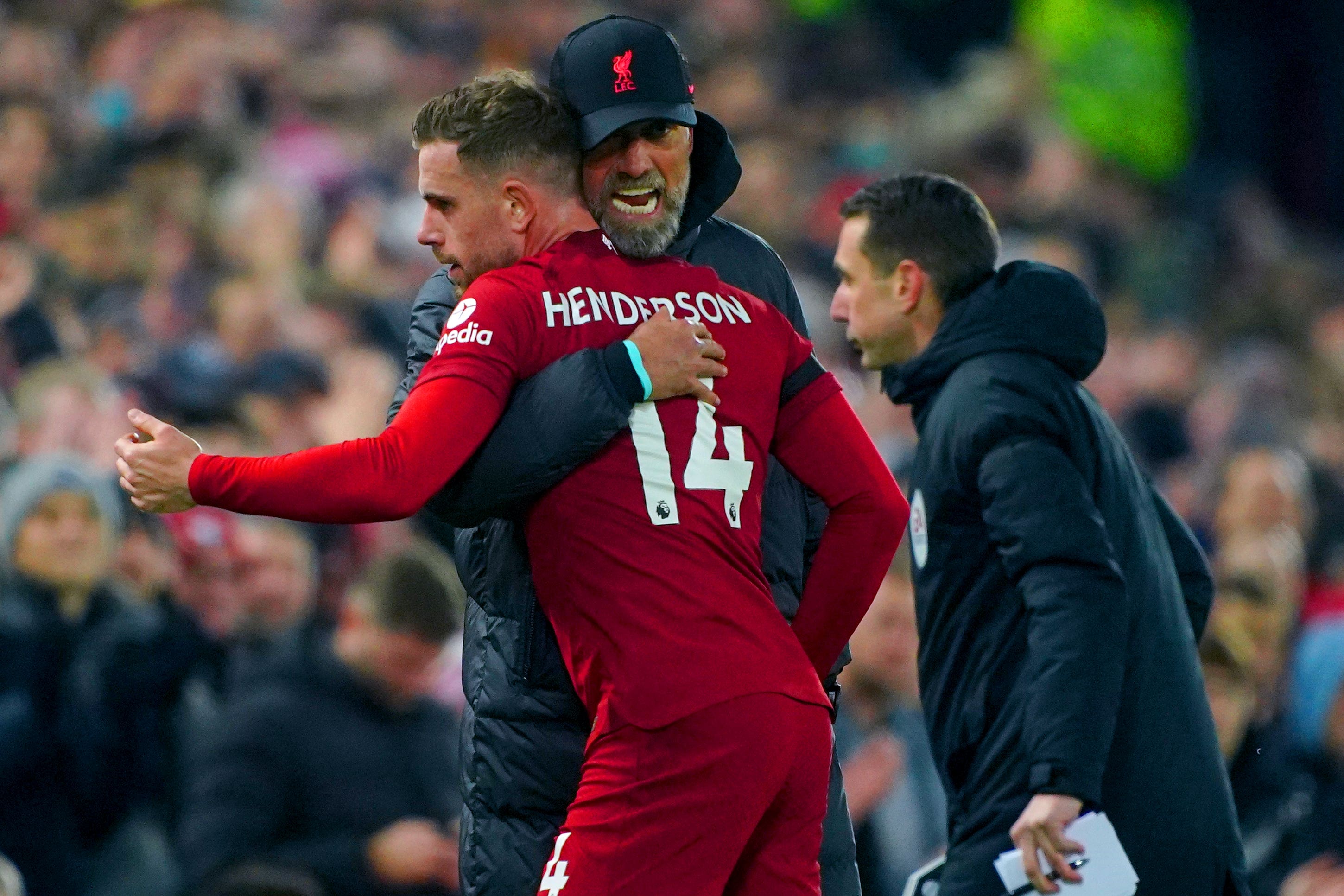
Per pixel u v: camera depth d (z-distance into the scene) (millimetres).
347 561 23312
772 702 10742
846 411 11789
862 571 11773
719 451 11109
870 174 49719
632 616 10750
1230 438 40031
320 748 17891
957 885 13312
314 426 26188
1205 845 13367
